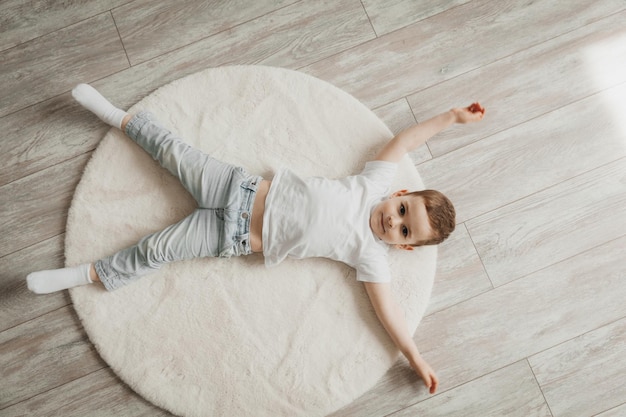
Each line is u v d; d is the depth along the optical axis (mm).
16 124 1382
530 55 1459
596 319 1375
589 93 1449
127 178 1352
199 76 1401
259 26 1449
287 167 1366
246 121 1388
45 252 1335
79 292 1297
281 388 1286
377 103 1443
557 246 1401
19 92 1396
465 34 1466
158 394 1270
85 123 1385
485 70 1453
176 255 1239
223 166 1247
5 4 1425
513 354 1361
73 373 1296
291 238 1235
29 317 1309
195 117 1382
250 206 1229
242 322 1309
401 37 1460
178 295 1312
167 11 1445
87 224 1327
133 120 1283
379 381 1335
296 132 1391
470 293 1382
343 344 1314
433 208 1217
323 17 1457
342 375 1301
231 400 1278
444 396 1340
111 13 1437
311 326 1317
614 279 1390
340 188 1259
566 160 1434
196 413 1271
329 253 1269
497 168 1429
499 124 1444
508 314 1376
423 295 1344
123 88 1412
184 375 1282
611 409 1336
